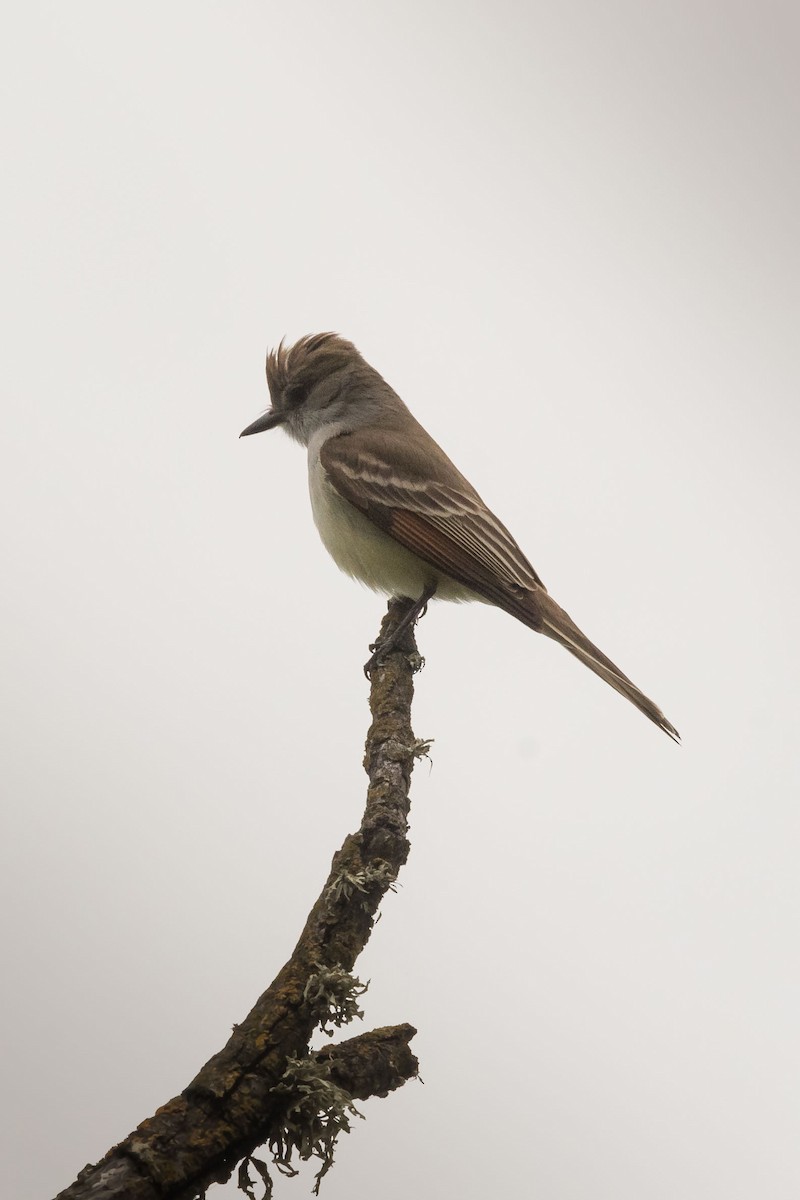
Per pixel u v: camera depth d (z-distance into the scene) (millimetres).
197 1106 4969
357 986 5387
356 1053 5199
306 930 5672
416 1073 5312
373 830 6059
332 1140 4988
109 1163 4777
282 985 5398
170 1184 4762
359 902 5742
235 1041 5176
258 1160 4945
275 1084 5055
